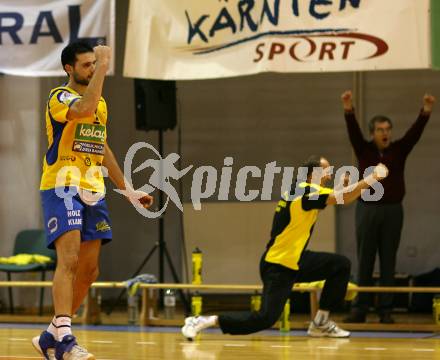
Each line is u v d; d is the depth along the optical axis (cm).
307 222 1557
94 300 1981
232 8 1792
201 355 1412
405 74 2366
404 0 1727
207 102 2467
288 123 2428
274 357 1391
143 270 2473
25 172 2247
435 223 2339
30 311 2245
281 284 1564
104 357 1379
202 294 2400
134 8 1828
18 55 1922
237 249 2384
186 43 1809
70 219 1066
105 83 2512
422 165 2350
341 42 1748
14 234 2250
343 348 1519
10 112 2253
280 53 1766
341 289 1680
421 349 1503
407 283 2178
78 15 1891
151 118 2155
